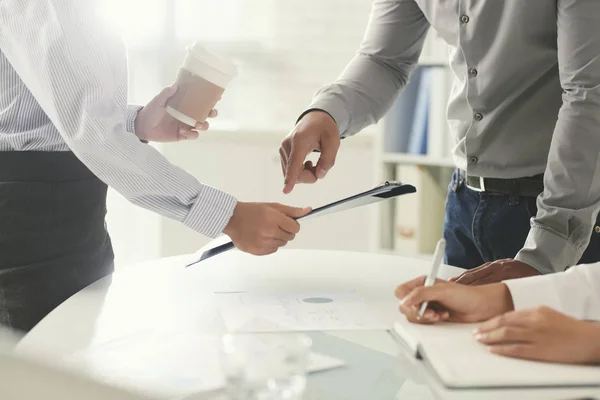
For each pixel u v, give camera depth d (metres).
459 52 1.61
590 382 0.79
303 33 3.74
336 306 1.12
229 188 3.54
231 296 1.18
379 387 0.79
